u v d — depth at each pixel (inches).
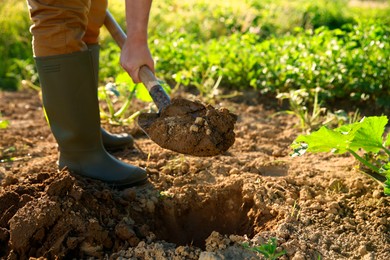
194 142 87.1
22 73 187.3
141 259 87.2
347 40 164.7
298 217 94.0
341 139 96.7
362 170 107.4
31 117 147.0
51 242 88.0
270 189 100.8
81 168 101.3
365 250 88.1
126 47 95.3
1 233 88.4
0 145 124.7
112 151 118.2
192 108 90.4
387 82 145.0
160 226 99.3
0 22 209.2
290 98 140.3
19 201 91.6
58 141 101.1
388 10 285.3
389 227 93.0
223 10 267.6
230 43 172.6
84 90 98.2
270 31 240.7
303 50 160.1
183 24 245.9
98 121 101.1
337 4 287.4
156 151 117.7
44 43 95.5
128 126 132.0
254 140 127.2
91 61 98.3
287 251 87.3
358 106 145.3
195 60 165.3
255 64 160.9
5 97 164.9
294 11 265.6
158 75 168.1
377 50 151.7
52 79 96.9
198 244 100.3
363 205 97.6
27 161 116.6
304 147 97.8
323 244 89.2
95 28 106.0
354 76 147.9
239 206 101.8
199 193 102.3
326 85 147.5
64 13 94.9
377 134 98.2
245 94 156.6
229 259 86.0
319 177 106.2
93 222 89.4
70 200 91.4
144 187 103.4
